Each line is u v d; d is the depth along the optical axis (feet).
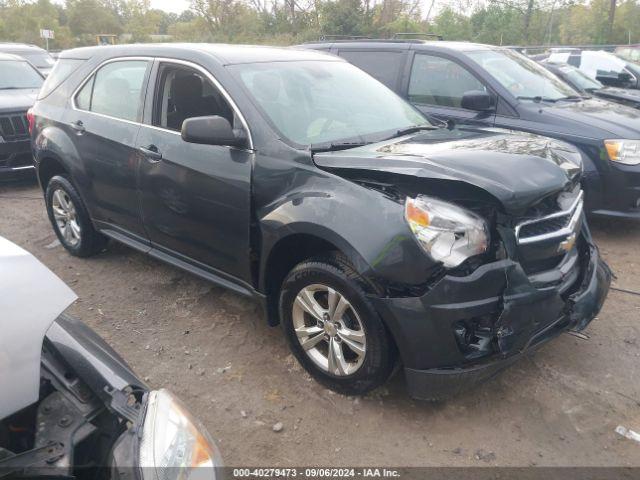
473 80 19.51
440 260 8.52
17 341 5.27
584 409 9.95
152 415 5.46
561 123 17.75
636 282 15.05
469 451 9.03
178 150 11.98
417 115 13.67
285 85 12.11
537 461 8.81
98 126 14.17
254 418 9.82
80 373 5.82
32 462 4.78
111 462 5.05
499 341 8.70
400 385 10.55
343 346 10.07
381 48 21.95
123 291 14.62
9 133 23.58
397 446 9.15
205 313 13.44
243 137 10.94
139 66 13.58
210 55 12.19
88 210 15.39
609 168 16.90
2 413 4.76
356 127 11.88
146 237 13.74
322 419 9.77
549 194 9.15
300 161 10.22
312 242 10.16
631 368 11.13
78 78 15.44
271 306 11.25
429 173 8.87
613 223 19.71
